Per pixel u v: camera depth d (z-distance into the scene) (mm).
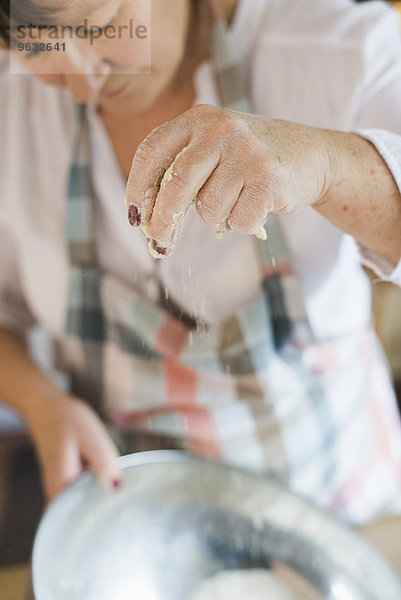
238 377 877
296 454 908
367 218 653
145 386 896
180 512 791
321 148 609
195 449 892
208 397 889
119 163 852
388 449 969
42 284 922
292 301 849
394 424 995
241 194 551
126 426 913
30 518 962
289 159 575
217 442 895
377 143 642
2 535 907
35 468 1162
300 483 909
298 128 610
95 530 750
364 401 952
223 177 542
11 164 890
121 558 748
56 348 998
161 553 763
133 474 794
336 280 892
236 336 853
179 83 792
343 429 932
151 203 547
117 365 901
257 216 554
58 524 718
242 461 901
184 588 748
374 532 805
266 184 549
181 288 843
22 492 1061
